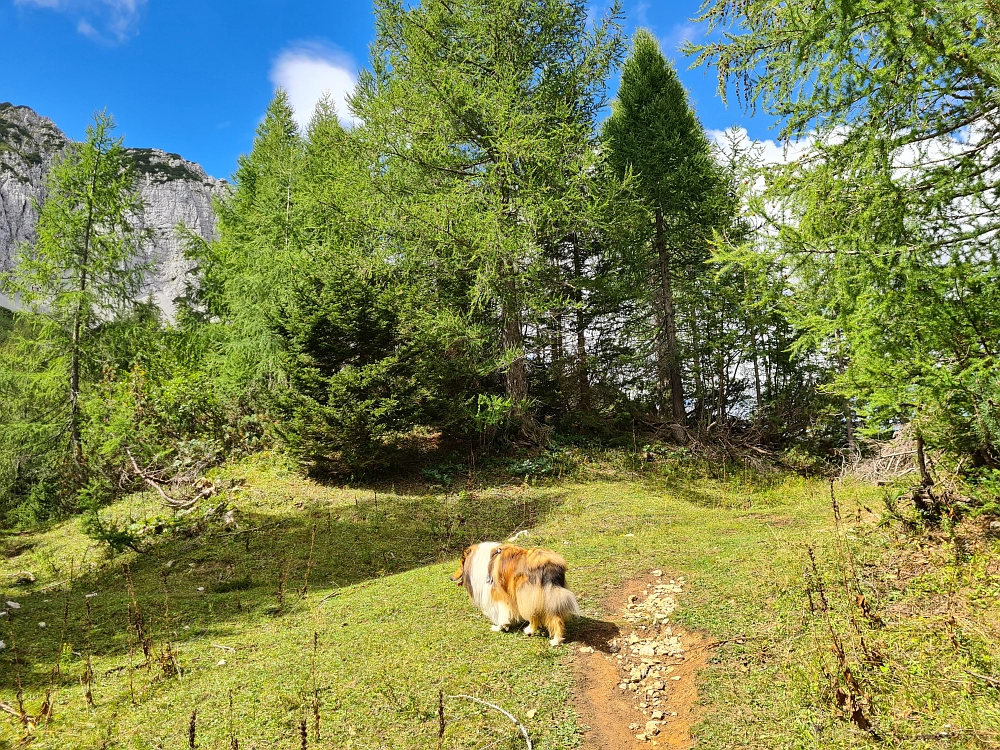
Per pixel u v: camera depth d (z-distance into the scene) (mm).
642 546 7406
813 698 3645
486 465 12938
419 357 12180
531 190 12266
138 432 12898
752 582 5547
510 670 4465
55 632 5910
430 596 6125
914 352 4113
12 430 16766
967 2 3559
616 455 13844
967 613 4059
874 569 5070
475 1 12695
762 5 5195
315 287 11906
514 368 14078
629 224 13398
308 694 4219
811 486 11414
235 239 19641
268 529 9617
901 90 3969
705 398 17188
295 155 18656
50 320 16688
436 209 12117
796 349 4848
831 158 4648
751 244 4941
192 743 3227
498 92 12211
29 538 12180
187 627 5852
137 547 9109
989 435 4219
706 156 17281
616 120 18516
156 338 18578
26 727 3984
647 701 4062
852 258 4281
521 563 5133
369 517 10109
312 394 11789
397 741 3646
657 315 16812
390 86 13414
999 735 2986
